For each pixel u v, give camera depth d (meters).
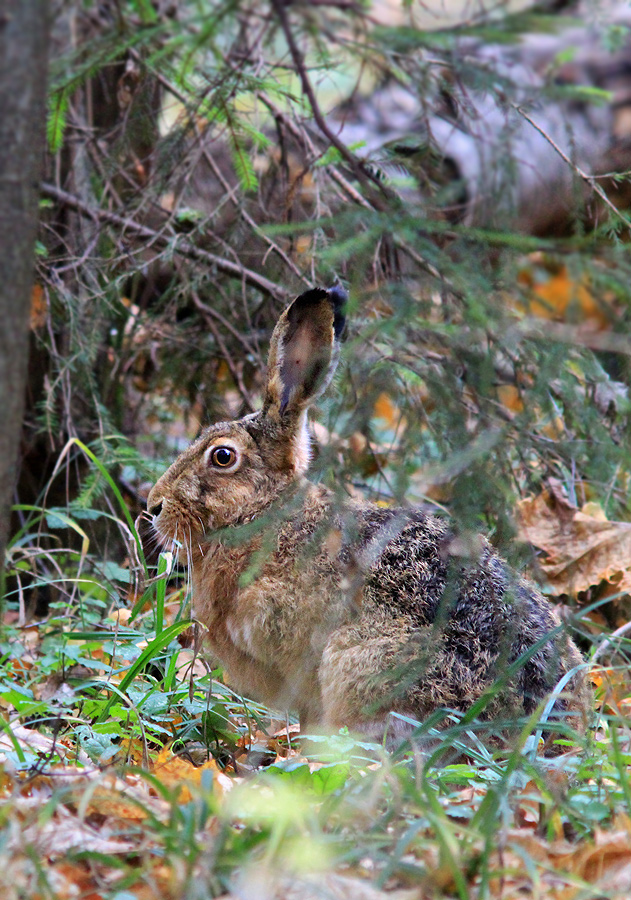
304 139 12.11
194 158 12.16
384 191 6.98
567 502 12.12
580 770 7.17
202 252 12.80
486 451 6.60
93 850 5.91
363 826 6.27
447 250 6.54
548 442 9.33
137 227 12.70
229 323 13.70
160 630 9.92
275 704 10.17
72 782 6.70
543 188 8.62
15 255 5.55
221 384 14.53
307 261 11.97
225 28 6.45
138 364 14.72
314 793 7.03
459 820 6.77
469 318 6.36
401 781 6.55
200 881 5.21
